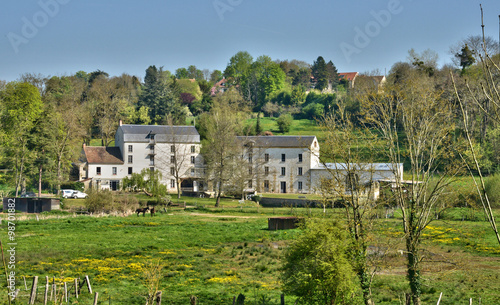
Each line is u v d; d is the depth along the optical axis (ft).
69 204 264.72
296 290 80.38
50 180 312.91
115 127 504.02
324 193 94.17
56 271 118.32
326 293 79.00
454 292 104.83
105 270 120.37
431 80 245.45
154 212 246.68
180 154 363.56
